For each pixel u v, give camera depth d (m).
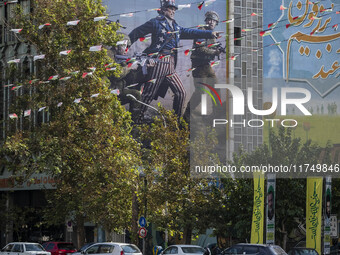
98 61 42.06
